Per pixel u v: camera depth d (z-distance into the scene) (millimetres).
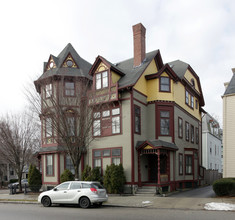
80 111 17141
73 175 20156
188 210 12109
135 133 19203
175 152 21031
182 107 23500
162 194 17531
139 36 22234
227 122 18688
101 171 20172
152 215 10844
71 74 21531
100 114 20281
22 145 25422
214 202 13672
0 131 24938
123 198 16312
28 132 26109
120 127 19484
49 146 21625
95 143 20828
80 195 13367
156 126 20531
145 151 18906
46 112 16984
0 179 38094
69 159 21344
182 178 22062
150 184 18562
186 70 25281
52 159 21453
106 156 20062
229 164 18172
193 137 26422
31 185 22531
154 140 19469
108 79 20078
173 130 20875
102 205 14078
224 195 15883
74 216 10820
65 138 16703
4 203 16656
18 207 14219
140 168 19312
